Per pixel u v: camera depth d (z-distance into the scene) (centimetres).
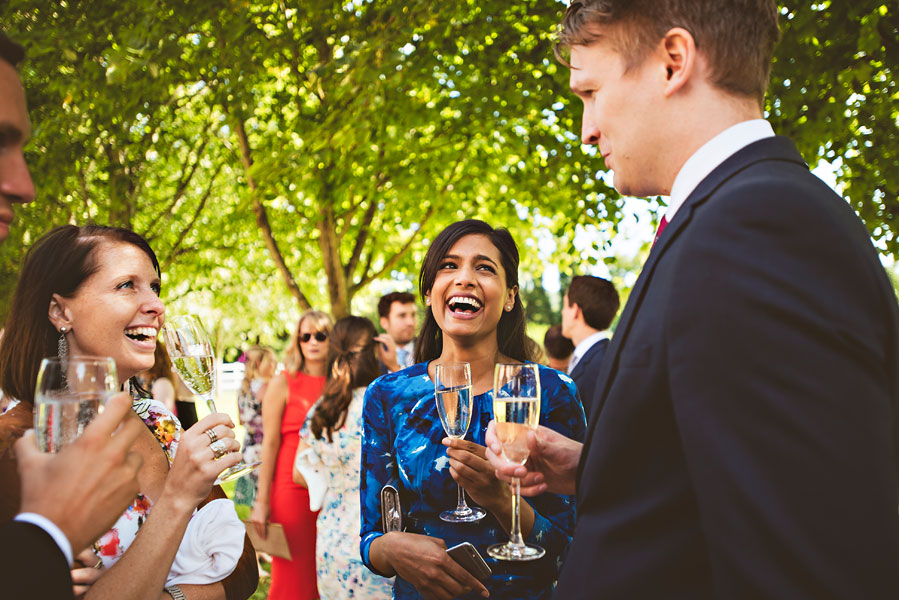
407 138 730
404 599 188
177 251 1013
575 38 121
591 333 412
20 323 149
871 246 99
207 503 162
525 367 154
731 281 87
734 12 108
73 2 637
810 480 78
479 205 920
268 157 716
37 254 152
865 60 498
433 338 225
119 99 633
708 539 86
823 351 81
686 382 89
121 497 95
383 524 192
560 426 197
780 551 78
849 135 560
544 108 616
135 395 188
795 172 98
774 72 488
